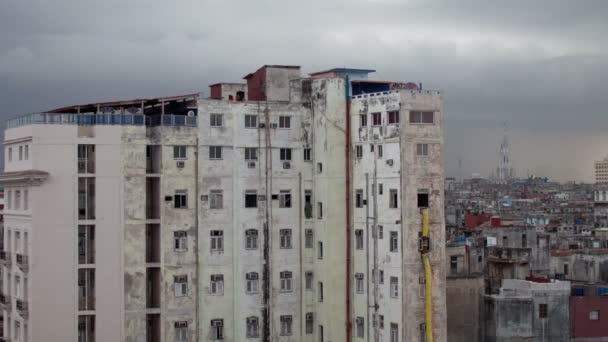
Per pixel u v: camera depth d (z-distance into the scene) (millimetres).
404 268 102875
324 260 110750
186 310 107438
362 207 109188
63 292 102750
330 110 110688
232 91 118750
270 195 111312
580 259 155250
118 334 104500
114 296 104375
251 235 110500
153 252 108438
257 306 110375
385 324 105500
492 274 129375
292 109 112750
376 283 106812
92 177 104062
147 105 112938
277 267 111312
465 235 159625
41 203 102062
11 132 109062
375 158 107000
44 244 102125
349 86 111375
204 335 108250
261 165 111062
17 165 107500
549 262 156875
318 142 112188
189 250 107812
